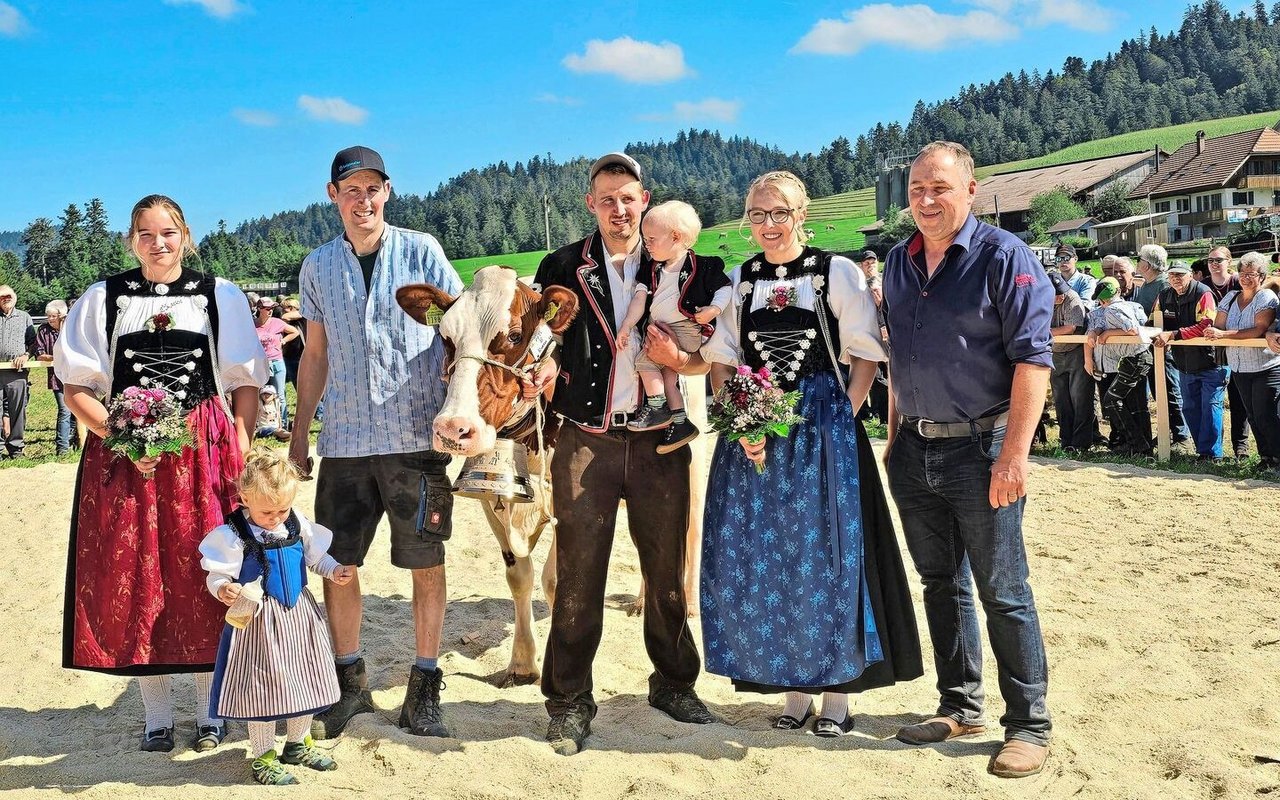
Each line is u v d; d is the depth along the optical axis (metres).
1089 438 10.93
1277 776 3.74
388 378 4.36
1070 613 5.67
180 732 4.41
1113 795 3.62
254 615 3.78
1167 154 93.25
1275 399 9.27
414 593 4.41
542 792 3.72
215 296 4.33
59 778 3.92
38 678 5.08
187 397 4.19
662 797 3.64
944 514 4.18
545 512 4.61
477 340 4.07
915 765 3.84
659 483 4.29
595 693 4.81
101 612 4.09
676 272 4.21
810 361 4.15
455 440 3.88
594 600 4.26
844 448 4.11
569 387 4.27
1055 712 4.40
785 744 4.07
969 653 4.24
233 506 4.21
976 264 3.89
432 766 3.89
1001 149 184.00
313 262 4.49
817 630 4.04
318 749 4.08
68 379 4.18
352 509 4.43
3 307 12.59
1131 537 7.28
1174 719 4.27
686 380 5.34
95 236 129.00
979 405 3.94
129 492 4.11
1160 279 11.45
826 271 4.13
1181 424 10.83
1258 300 9.42
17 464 11.74
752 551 4.15
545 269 4.43
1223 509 8.01
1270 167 77.75
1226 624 5.41
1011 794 3.64
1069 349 10.80
